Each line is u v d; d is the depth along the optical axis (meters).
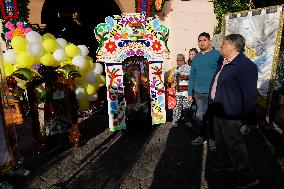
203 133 4.77
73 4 10.10
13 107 6.24
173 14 7.58
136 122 5.50
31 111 4.50
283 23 4.95
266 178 3.65
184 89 5.58
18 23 5.66
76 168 4.14
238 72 3.12
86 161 4.36
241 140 3.25
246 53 5.79
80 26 10.55
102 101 7.24
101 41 5.14
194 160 4.26
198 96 4.67
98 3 10.30
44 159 4.48
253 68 3.11
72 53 4.74
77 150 4.79
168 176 3.82
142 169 4.05
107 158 4.45
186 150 4.63
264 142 4.82
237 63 3.16
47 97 4.82
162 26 5.45
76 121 4.83
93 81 5.17
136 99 5.50
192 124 5.91
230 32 6.29
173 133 5.43
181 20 7.66
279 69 5.57
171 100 6.13
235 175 3.75
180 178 3.76
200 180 3.68
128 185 3.63
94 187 3.61
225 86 3.23
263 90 5.39
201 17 7.79
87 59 5.17
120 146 4.90
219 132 3.56
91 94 5.27
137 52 5.38
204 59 4.53
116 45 5.24
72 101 4.73
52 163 4.33
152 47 5.46
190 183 3.62
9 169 3.68
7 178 3.83
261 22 5.34
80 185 3.67
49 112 4.97
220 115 3.31
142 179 3.77
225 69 3.28
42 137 4.68
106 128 5.89
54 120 5.02
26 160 4.46
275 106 5.58
